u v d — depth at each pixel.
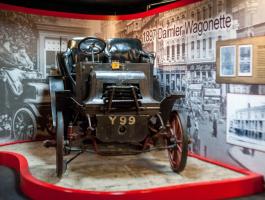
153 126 5.00
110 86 4.58
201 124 5.72
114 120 4.55
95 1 7.43
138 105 4.61
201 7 5.63
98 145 4.86
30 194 4.37
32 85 7.19
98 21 7.48
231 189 4.41
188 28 5.93
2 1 7.26
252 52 4.74
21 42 7.00
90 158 5.77
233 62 5.04
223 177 4.64
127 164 5.39
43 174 4.80
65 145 4.61
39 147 6.61
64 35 7.40
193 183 4.28
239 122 4.99
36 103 7.25
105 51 5.91
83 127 5.03
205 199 4.26
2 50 6.78
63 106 5.33
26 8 7.01
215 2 5.35
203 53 5.62
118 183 4.42
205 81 5.60
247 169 4.90
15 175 5.30
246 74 4.84
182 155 4.61
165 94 6.55
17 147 6.59
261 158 4.68
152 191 4.02
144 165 5.34
